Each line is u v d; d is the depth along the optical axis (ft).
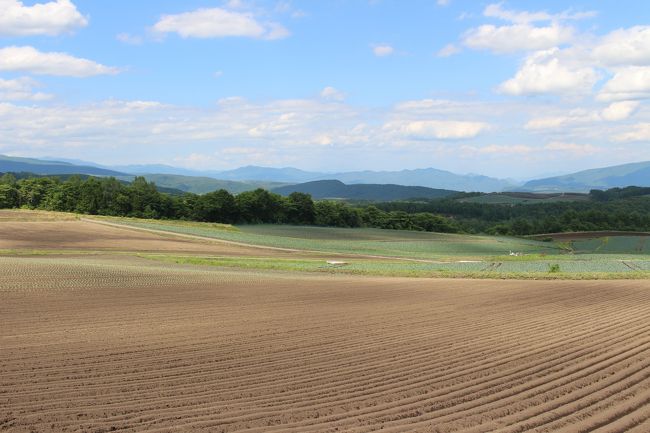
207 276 119.75
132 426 28.66
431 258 219.61
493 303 81.82
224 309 74.74
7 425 28.73
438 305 79.61
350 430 28.25
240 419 29.89
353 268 160.97
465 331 57.72
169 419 29.84
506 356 45.70
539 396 34.45
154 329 58.70
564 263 187.62
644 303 81.00
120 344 50.47
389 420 29.89
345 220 418.31
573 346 49.60
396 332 57.11
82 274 112.16
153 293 91.35
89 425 28.78
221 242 241.55
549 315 69.41
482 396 34.55
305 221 408.67
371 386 36.76
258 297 88.79
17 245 196.44
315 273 145.48
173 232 263.90
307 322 63.72
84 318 65.67
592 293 94.22
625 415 30.78
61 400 33.19
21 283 96.63
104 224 276.82
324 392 35.35
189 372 40.40
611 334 55.57
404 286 107.55
